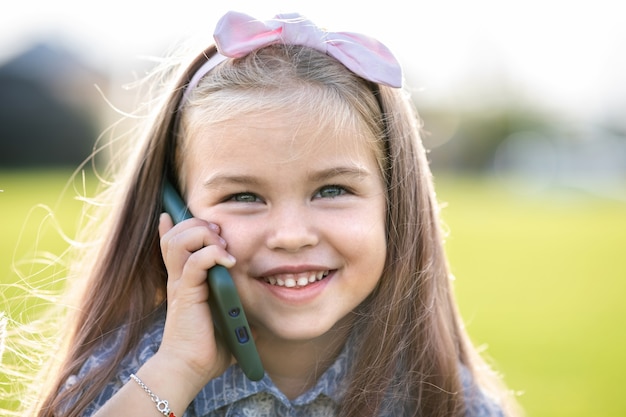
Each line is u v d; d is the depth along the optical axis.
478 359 2.89
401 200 2.44
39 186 18.62
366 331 2.43
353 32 2.35
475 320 7.60
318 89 2.21
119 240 2.52
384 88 2.40
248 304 2.21
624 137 44.34
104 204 2.81
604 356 6.14
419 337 2.50
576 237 15.40
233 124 2.14
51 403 2.30
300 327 2.19
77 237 2.88
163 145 2.45
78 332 2.49
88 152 29.44
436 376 2.53
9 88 29.19
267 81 2.18
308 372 2.41
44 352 2.61
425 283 2.53
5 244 9.52
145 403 2.10
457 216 18.83
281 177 2.13
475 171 37.84
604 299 8.91
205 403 2.33
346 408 2.38
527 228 16.88
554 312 8.09
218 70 2.28
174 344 2.18
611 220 19.11
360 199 2.25
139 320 2.45
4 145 29.02
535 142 40.56
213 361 2.20
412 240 2.49
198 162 2.25
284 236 2.12
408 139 2.49
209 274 2.17
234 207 2.18
